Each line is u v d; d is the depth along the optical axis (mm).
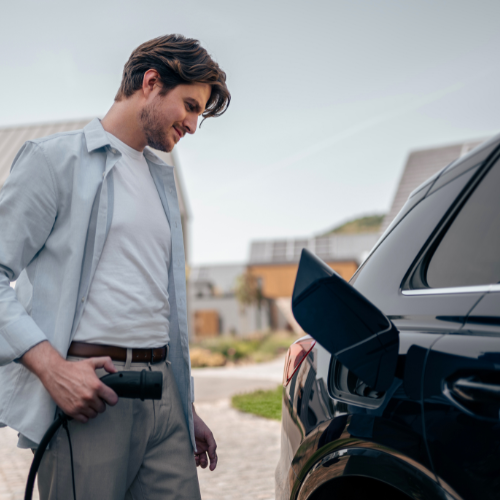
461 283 1013
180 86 1309
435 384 913
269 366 14875
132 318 1250
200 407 6914
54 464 1188
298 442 1250
